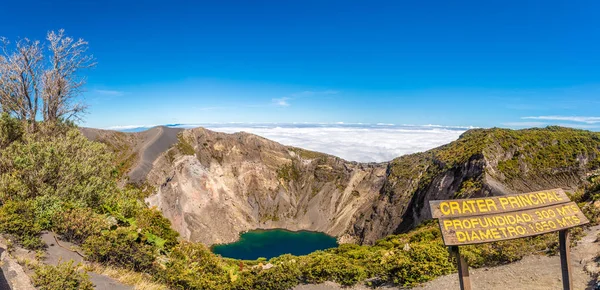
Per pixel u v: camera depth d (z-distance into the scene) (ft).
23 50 90.17
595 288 40.14
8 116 79.10
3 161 64.28
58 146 70.90
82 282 39.27
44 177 64.13
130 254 52.19
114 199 74.43
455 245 30.53
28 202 55.88
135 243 56.49
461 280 31.07
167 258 62.90
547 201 34.14
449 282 51.42
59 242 51.65
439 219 31.24
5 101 90.74
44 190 61.00
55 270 39.11
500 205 32.78
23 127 82.69
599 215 65.36
